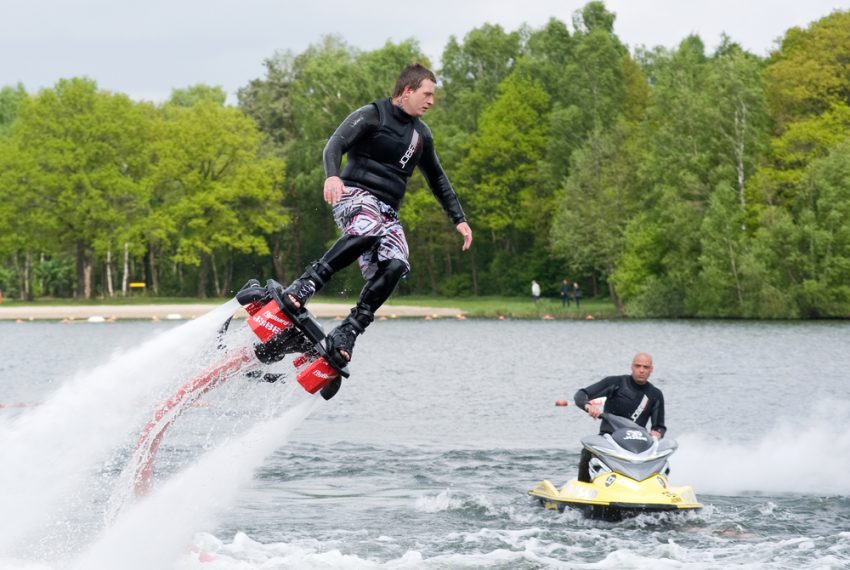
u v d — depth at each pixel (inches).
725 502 1157.7
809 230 5275.6
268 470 1364.4
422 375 2869.1
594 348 3796.8
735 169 5728.3
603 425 1159.6
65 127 7076.8
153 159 7780.5
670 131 5876.0
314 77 7480.3
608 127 7244.1
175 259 7249.0
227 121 7372.1
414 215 7642.7
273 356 625.3
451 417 1969.7
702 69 6353.3
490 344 4099.4
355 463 1423.5
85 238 7214.6
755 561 879.1
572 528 1018.1
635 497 1055.6
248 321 613.3
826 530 1010.7
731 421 1854.1
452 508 1114.1
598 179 6343.5
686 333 4525.1
